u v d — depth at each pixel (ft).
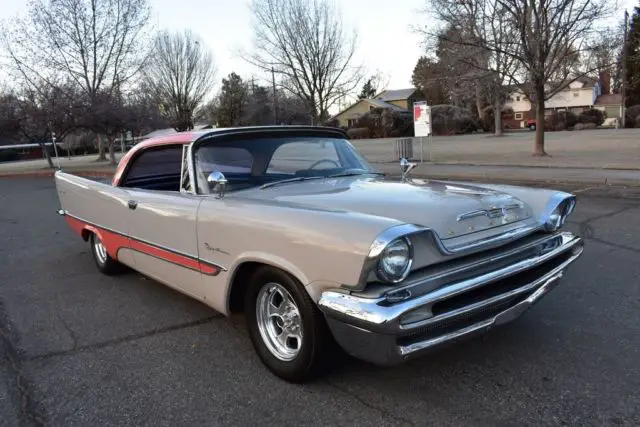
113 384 10.14
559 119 159.33
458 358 10.58
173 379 10.25
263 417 8.80
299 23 78.79
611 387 9.27
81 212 17.19
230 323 13.09
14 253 22.26
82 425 8.80
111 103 87.56
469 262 8.75
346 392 9.45
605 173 39.29
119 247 14.92
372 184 11.61
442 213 9.14
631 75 149.69
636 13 122.52
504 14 55.52
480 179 41.14
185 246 11.57
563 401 8.87
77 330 12.98
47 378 10.48
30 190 54.19
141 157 14.33
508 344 11.12
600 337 11.30
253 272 10.41
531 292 9.65
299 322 9.45
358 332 8.03
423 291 8.03
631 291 14.05
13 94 88.12
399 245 7.80
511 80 59.72
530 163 49.88
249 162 12.14
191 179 11.65
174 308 14.32
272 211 9.45
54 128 86.94
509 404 8.86
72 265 19.54
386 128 160.25
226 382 10.03
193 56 142.00
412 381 9.75
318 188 11.34
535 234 10.53
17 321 13.79
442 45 61.67
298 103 101.71
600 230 21.40
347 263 7.86
